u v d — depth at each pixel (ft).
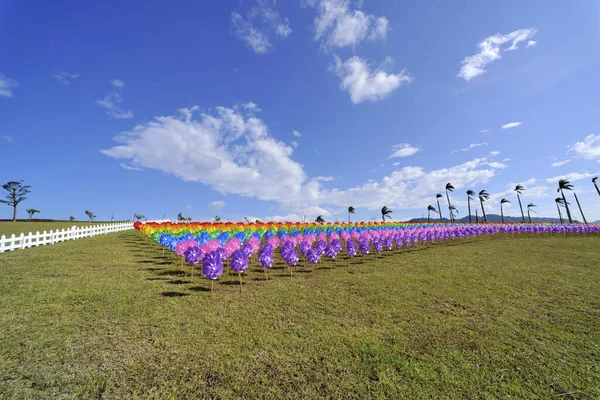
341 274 36.76
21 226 100.12
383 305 24.49
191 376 13.58
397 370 14.62
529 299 26.48
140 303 23.18
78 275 30.58
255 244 45.29
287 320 20.83
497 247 63.93
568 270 39.24
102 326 18.51
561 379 14.20
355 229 75.10
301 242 50.24
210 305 23.65
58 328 17.87
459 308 23.95
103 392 12.18
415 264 43.52
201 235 48.78
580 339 18.52
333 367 14.74
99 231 73.31
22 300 22.15
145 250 50.44
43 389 12.18
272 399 12.20
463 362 15.52
